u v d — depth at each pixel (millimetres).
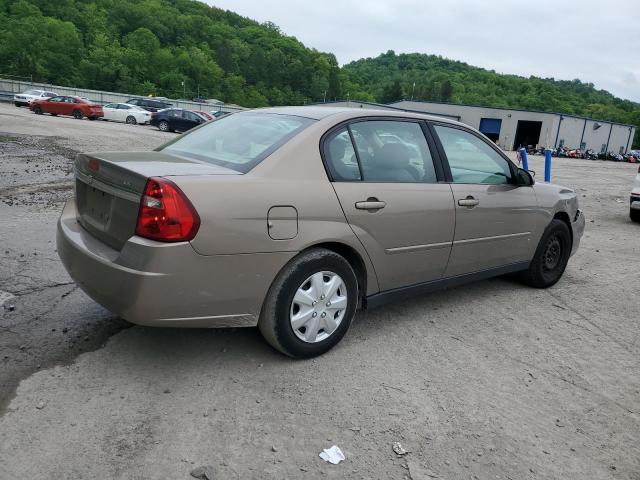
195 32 140250
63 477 2250
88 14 121938
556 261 5414
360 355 3545
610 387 3393
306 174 3230
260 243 2973
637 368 3689
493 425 2859
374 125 3752
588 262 6723
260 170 3098
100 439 2506
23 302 3967
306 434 2652
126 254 2795
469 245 4266
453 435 2740
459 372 3424
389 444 2627
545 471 2527
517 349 3855
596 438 2828
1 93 48906
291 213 3086
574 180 21406
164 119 30531
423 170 3949
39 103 33062
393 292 3838
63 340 3432
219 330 3750
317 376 3217
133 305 2760
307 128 3410
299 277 3178
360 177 3520
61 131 20766
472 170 4359
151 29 131125
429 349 3729
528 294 5160
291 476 2354
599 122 65312
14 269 4656
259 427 2680
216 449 2492
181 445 2504
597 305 4977
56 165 11516
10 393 2814
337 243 3383
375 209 3488
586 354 3859
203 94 116688
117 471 2307
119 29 126312
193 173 2924
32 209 7160
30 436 2486
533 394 3227
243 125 3762
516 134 63031
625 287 5648
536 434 2814
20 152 13156
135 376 3072
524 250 4914
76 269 3102
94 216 3262
